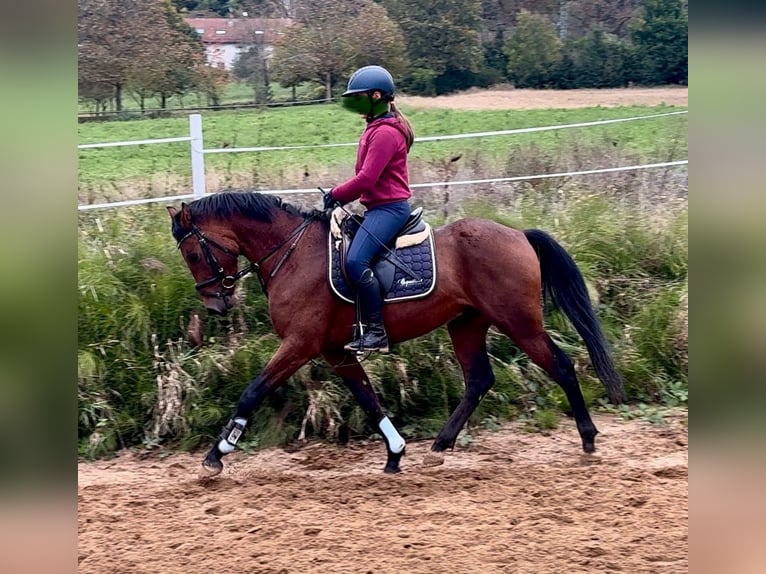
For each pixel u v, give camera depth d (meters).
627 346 6.58
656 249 7.30
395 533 4.19
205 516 4.52
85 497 4.90
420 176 8.95
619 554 3.89
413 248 5.03
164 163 12.71
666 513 4.38
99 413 5.96
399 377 6.10
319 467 5.51
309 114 17.92
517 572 3.72
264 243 5.10
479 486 4.91
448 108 18.33
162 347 6.32
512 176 8.90
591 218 7.44
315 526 4.29
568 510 4.46
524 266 5.06
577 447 5.70
